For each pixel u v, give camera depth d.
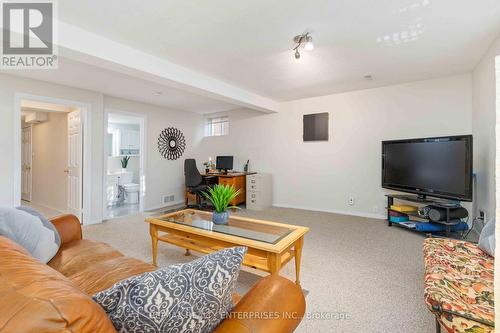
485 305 1.19
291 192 5.23
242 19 2.06
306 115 4.96
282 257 2.00
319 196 4.90
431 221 3.29
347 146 4.55
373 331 1.55
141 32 2.26
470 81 3.48
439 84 3.71
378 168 4.27
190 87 3.31
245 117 5.82
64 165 4.63
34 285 0.58
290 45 2.54
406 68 3.27
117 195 6.32
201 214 2.75
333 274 2.28
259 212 4.77
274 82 3.81
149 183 5.29
